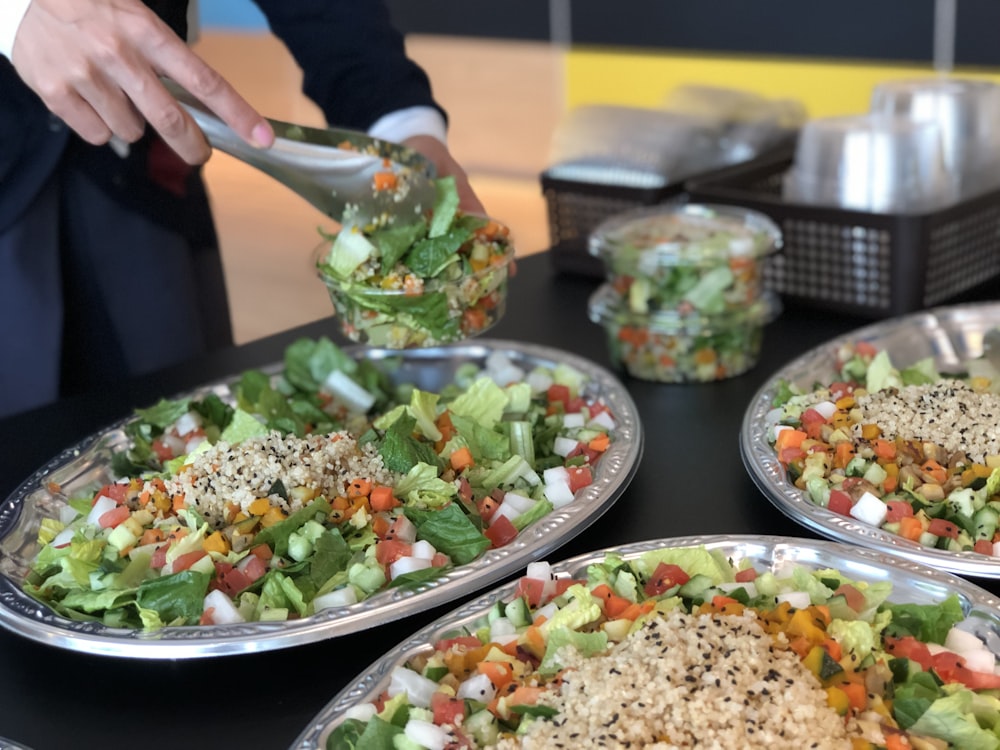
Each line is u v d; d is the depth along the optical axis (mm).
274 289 2090
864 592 571
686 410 819
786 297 960
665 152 1052
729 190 974
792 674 505
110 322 1019
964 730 494
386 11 992
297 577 632
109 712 573
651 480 733
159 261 1014
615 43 2016
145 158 992
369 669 549
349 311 754
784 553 601
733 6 1810
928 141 919
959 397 717
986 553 617
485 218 789
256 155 723
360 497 674
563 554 663
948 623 553
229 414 814
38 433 830
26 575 659
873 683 516
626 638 537
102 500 706
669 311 839
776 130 1187
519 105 2346
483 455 743
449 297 739
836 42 1702
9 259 949
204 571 630
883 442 686
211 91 683
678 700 494
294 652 604
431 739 511
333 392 847
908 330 837
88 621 603
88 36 674
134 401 870
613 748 478
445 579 602
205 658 603
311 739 514
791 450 695
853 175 930
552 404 804
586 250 1052
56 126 935
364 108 947
